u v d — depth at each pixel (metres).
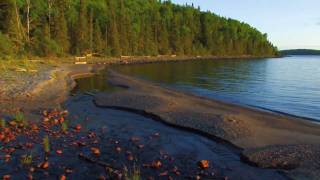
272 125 23.34
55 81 41.69
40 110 25.80
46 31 80.25
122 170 14.62
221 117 23.97
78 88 41.38
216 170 15.16
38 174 13.98
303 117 27.14
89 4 125.00
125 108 28.11
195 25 175.75
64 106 28.73
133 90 40.34
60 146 17.38
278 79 60.69
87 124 22.47
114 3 134.25
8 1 68.06
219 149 18.28
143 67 85.81
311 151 16.98
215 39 177.12
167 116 24.77
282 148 17.55
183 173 14.59
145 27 134.88
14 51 63.47
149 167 15.04
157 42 139.25
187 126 22.09
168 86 46.84
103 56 104.69
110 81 49.84
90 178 13.80
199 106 30.06
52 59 76.19
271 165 15.72
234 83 52.97
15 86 33.81
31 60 65.12
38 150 16.67
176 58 139.12
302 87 48.59
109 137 19.50
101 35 110.69
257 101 35.47
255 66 102.56
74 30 95.19
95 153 16.47
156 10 172.88
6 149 16.44
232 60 146.00
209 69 84.25
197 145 18.83
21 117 21.84
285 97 38.62
